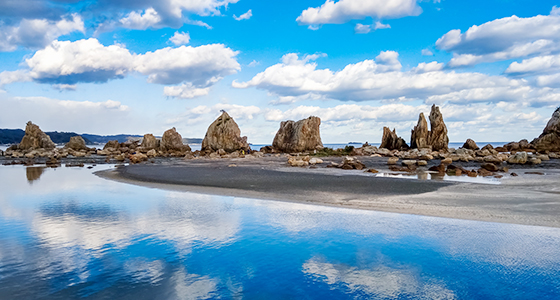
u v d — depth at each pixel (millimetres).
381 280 7766
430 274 8031
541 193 17375
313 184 21406
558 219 12117
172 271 8242
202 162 44406
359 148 60125
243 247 9859
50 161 47125
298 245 10023
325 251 9555
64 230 11398
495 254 9133
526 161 36375
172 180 24578
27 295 6914
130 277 7852
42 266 8406
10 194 18859
